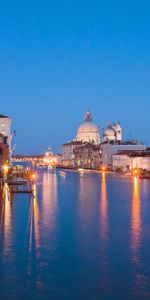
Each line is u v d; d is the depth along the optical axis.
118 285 33.25
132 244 45.53
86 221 60.31
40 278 34.75
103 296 31.36
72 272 36.06
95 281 34.12
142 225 57.00
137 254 41.47
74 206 77.94
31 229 53.72
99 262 38.91
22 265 37.88
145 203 83.44
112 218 63.25
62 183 147.12
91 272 36.16
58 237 48.97
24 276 35.12
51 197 95.31
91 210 72.38
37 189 118.44
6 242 46.22
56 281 34.06
